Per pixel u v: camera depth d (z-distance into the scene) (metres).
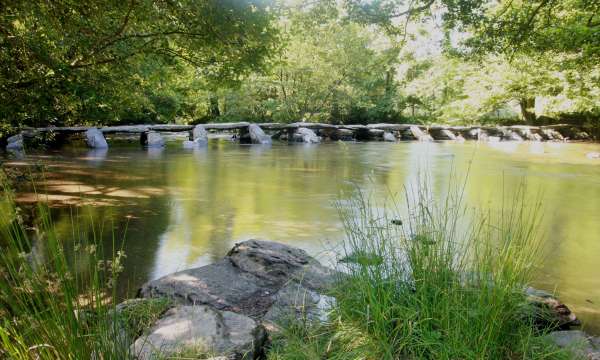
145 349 1.88
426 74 21.92
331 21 7.31
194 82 13.17
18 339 1.27
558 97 15.95
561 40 6.45
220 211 5.26
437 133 18.91
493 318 1.89
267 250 3.41
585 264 3.60
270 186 6.95
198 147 13.49
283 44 5.73
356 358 1.89
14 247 1.43
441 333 1.99
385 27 6.56
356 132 17.89
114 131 13.48
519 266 2.18
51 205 5.27
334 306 2.36
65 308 1.43
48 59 4.57
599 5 6.50
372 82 21.23
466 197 6.23
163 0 4.73
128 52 5.48
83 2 4.50
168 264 3.50
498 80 17.50
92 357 1.45
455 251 2.46
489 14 7.15
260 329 2.16
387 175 8.23
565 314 2.55
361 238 2.71
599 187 7.29
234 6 4.76
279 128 16.56
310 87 19.75
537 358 1.88
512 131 18.92
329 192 6.47
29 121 12.08
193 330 2.06
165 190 6.49
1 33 4.29
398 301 2.19
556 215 5.27
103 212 5.06
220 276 3.04
